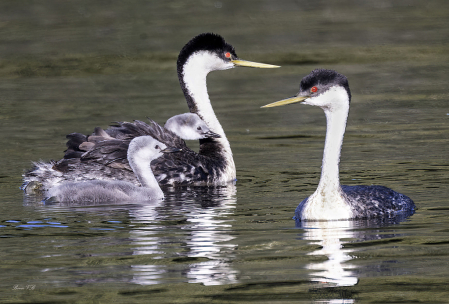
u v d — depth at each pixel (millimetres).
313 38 33500
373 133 19141
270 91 25359
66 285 8906
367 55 30234
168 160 14945
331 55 30422
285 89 25453
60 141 18969
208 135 15789
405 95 23938
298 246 10195
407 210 11969
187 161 15047
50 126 20891
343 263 9469
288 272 9188
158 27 36250
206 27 36156
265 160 16906
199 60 16984
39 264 9648
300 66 28859
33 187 14062
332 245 10195
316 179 14867
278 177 15242
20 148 18203
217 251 10062
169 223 11656
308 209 11570
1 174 15594
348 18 37812
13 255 10031
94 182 13367
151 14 39438
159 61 30312
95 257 9898
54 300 8461
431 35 33438
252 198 13453
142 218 12016
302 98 11320
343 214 11422
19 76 28719
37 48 32562
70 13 39719
